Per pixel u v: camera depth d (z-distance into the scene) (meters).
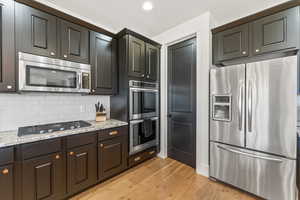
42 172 1.52
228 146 1.99
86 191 1.92
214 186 2.04
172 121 2.92
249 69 1.78
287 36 1.70
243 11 2.20
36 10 1.68
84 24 2.09
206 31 2.26
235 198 1.79
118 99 2.56
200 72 2.34
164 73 2.95
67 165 1.70
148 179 2.21
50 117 2.12
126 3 2.01
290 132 1.54
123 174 2.35
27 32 1.61
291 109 1.53
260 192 1.73
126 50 2.37
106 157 2.09
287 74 1.54
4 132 1.69
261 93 1.70
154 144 2.87
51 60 1.78
